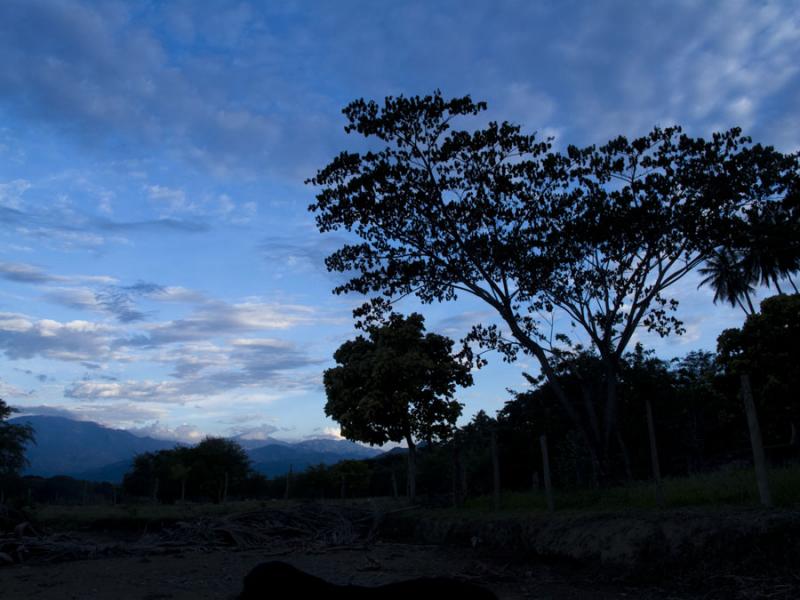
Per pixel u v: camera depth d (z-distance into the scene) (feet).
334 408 83.10
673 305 75.10
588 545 39.09
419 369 77.97
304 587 10.21
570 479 81.82
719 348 105.60
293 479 166.40
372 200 71.56
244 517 68.44
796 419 97.96
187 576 41.83
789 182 66.23
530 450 99.40
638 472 98.73
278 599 10.07
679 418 106.01
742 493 39.09
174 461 176.04
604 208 67.05
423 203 72.08
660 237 69.26
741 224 67.56
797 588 26.71
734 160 65.72
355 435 81.25
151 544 57.98
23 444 164.35
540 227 69.97
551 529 43.70
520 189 70.54
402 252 75.25
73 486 198.59
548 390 103.65
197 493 175.22
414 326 82.53
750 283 135.23
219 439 185.78
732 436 119.65
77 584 38.86
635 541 36.01
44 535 62.18
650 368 108.88
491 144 71.10
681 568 32.35
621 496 49.96
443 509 66.80
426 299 77.00
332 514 69.87
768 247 71.92
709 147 66.54
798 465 44.29
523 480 99.30
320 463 167.02
